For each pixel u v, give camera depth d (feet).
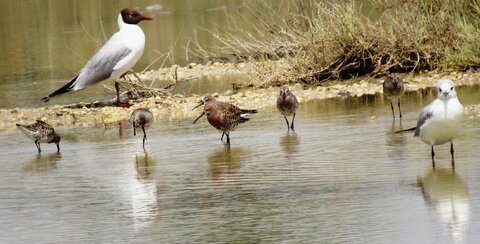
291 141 51.49
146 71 83.25
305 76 71.10
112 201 41.91
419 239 34.32
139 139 55.31
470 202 38.04
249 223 37.45
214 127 51.90
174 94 71.00
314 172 44.37
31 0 135.85
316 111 60.23
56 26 112.57
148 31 104.47
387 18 76.07
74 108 67.36
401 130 50.26
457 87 64.59
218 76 78.48
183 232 36.88
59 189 44.47
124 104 67.00
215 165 47.14
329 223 36.78
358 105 61.26
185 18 110.01
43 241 36.76
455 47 71.67
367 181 42.11
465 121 52.42
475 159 44.27
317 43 72.08
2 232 38.27
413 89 65.77
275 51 75.10
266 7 92.94
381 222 36.47
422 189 40.22
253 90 70.44
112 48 67.97
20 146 55.62
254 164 46.80
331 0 82.94
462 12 74.49
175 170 46.70
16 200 43.01
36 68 88.12
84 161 50.16
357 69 72.33
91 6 126.31
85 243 36.27
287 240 35.14
